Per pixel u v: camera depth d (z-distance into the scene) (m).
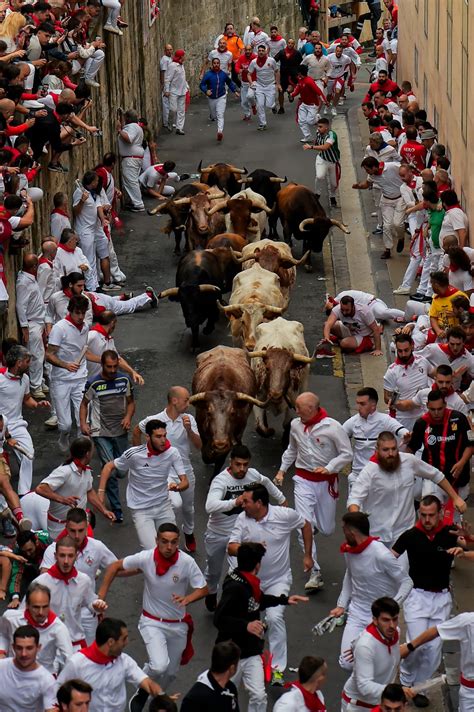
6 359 20.69
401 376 20.67
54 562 15.86
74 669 13.62
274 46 48.47
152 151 37.97
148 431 17.73
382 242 33.25
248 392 21.67
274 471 22.39
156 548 15.55
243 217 30.23
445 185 28.34
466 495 18.64
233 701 13.14
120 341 28.05
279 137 43.78
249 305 24.20
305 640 17.75
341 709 15.43
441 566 15.68
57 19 30.34
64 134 27.45
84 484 18.00
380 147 32.75
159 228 35.47
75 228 29.70
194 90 49.69
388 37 55.25
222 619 14.71
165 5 45.97
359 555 15.51
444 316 22.81
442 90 33.53
